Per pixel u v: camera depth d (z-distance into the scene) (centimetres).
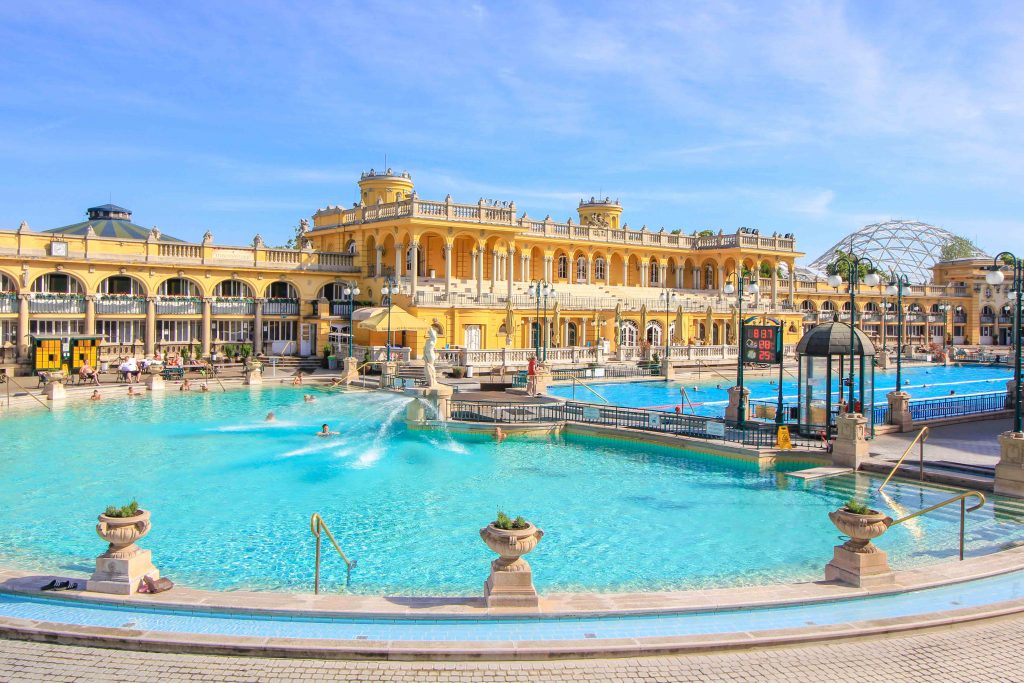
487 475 2402
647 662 1068
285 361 5541
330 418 3484
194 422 3350
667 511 1983
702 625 1180
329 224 6831
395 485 2247
